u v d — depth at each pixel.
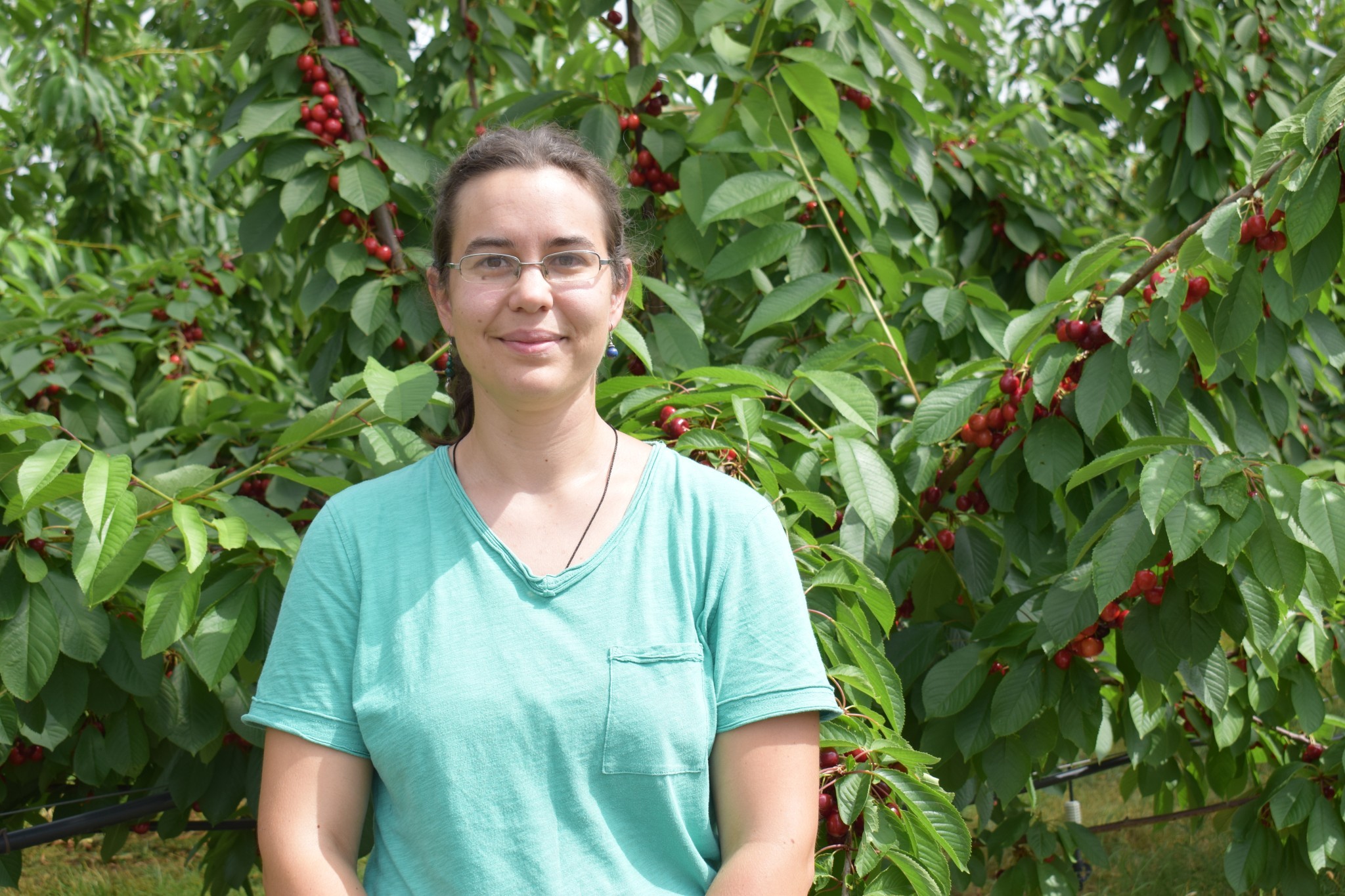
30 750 2.41
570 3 3.08
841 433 1.91
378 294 2.61
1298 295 1.70
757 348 2.73
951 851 1.58
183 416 3.11
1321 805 2.45
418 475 1.23
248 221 2.74
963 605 2.30
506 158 1.20
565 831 1.09
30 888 4.11
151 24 6.20
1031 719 2.00
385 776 1.12
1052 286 2.05
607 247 1.26
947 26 3.12
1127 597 1.90
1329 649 2.20
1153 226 3.66
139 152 5.14
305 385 4.70
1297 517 1.59
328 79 2.75
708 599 1.15
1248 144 3.39
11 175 5.33
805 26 2.76
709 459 1.85
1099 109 4.07
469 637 1.12
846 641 1.65
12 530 1.91
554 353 1.16
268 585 1.87
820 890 1.65
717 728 1.14
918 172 2.86
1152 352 1.88
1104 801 4.82
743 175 2.28
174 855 4.53
